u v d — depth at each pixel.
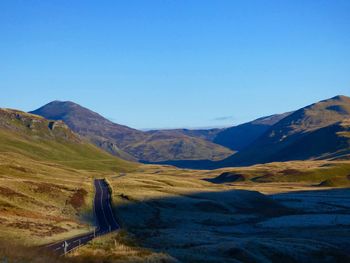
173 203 137.38
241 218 130.88
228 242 81.00
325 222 123.81
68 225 86.44
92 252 56.91
